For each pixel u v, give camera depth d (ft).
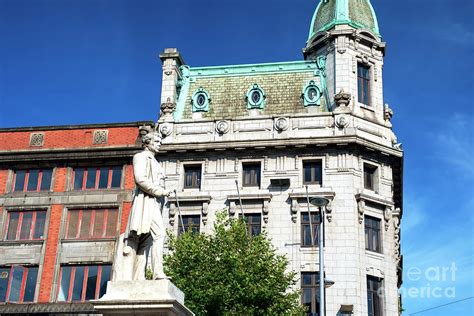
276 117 135.85
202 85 147.84
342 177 130.00
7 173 128.36
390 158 135.95
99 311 35.58
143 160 39.34
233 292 96.12
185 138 137.49
